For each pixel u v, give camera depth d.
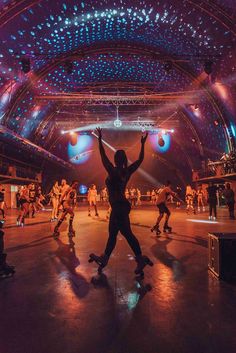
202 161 38.00
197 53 23.69
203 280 5.24
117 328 3.42
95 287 4.88
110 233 5.74
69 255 7.43
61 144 45.19
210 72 22.81
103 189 45.25
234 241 5.25
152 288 4.81
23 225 14.44
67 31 22.09
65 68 24.50
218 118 28.83
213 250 5.64
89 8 20.06
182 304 4.12
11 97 24.94
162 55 25.84
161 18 21.33
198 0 18.09
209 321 3.58
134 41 25.78
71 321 3.62
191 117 35.12
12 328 3.46
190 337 3.21
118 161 5.76
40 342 3.13
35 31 20.31
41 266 6.32
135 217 18.89
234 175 26.83
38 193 26.56
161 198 10.78
